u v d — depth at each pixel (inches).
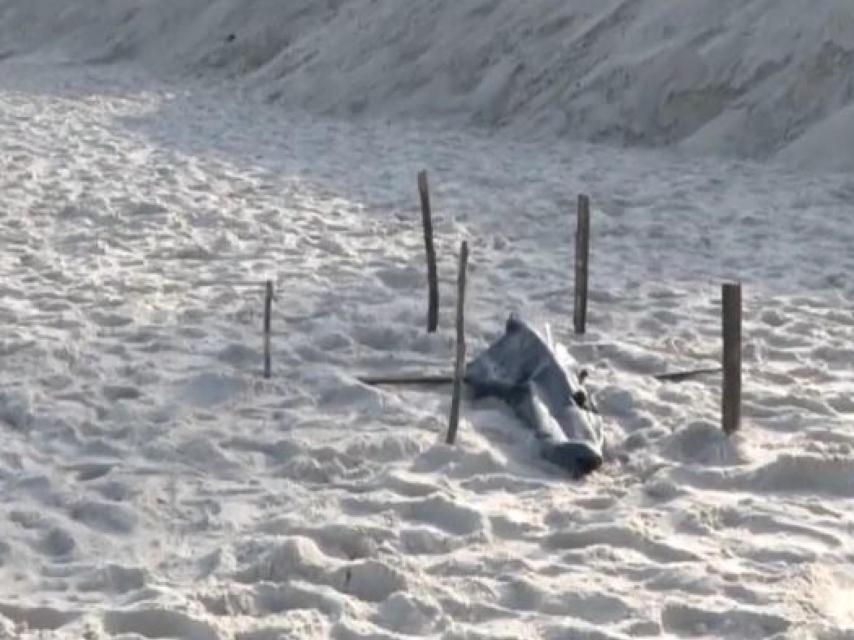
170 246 1467.8
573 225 1633.9
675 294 1304.1
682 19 2390.5
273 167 2012.8
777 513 791.7
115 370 1039.0
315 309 1219.9
